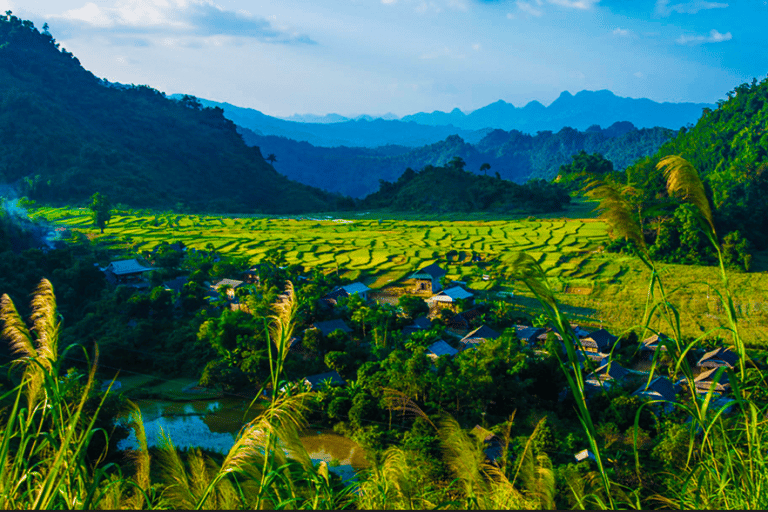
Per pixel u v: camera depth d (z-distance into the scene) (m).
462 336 60.81
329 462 35.19
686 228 89.44
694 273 83.19
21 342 7.94
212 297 74.12
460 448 9.34
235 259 90.81
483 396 39.88
